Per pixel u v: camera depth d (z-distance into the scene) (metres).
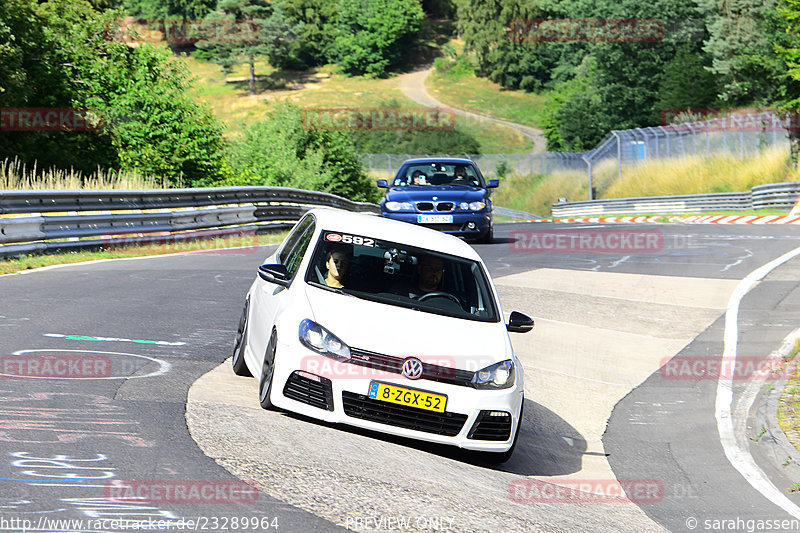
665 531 14.20
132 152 80.31
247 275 37.53
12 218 38.31
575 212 132.12
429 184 52.56
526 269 43.50
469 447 15.91
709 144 123.12
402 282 17.95
